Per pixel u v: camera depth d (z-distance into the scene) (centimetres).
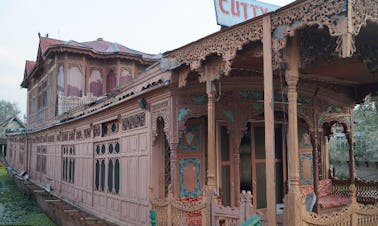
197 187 863
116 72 2167
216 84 719
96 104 1257
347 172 1792
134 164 959
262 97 874
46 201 1617
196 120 883
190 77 755
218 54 604
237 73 816
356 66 742
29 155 2969
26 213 1689
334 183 1114
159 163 861
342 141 2070
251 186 961
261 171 983
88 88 2134
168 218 738
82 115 1380
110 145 1145
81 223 1119
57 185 1892
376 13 443
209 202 646
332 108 1014
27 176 2891
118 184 1062
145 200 882
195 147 876
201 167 877
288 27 480
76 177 1523
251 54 566
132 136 977
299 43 518
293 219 476
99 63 2189
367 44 631
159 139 865
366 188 1032
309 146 1098
